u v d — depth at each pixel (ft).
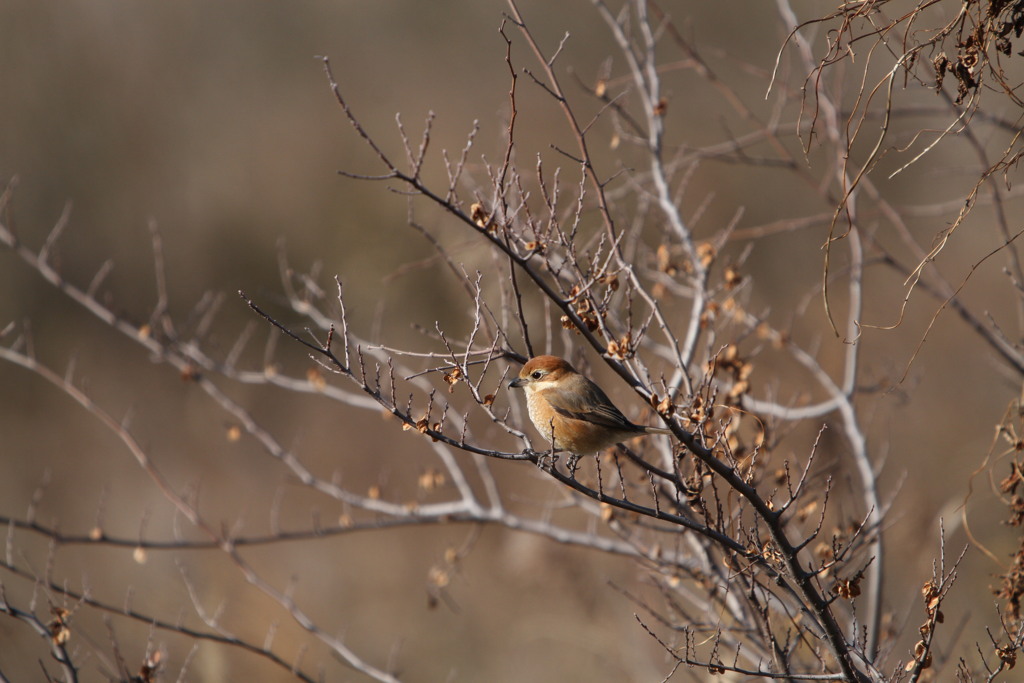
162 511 56.39
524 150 63.05
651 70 32.04
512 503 53.62
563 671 41.57
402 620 48.29
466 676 44.27
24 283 69.97
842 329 57.62
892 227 64.03
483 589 48.98
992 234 62.08
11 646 37.81
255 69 84.12
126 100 78.95
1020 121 22.00
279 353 68.23
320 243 70.90
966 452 47.80
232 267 72.33
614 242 21.40
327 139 75.87
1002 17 21.29
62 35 79.20
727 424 22.63
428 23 86.07
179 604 45.60
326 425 62.59
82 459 61.62
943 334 58.59
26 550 50.44
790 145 67.97
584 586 41.93
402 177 18.71
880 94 51.24
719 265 40.42
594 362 38.99
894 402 48.93
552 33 81.20
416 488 57.67
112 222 74.64
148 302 72.18
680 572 28.48
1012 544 38.47
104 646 40.34
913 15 21.81
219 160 76.95
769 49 76.74
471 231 36.22
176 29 83.92
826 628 20.49
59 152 75.46
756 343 53.78
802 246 64.54
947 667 34.45
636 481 31.09
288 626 45.50
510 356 24.85
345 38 86.74
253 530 55.11
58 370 67.56
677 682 36.17
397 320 63.87
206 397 65.31
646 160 53.01
